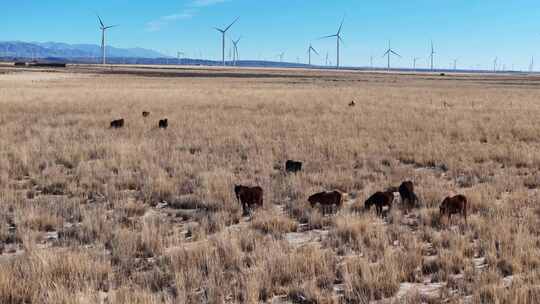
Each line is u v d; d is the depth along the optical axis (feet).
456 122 88.28
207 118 93.40
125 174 47.42
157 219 34.42
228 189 41.91
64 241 29.66
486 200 37.37
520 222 31.63
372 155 57.88
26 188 44.32
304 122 86.63
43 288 21.84
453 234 29.73
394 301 20.90
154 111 107.04
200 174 47.06
